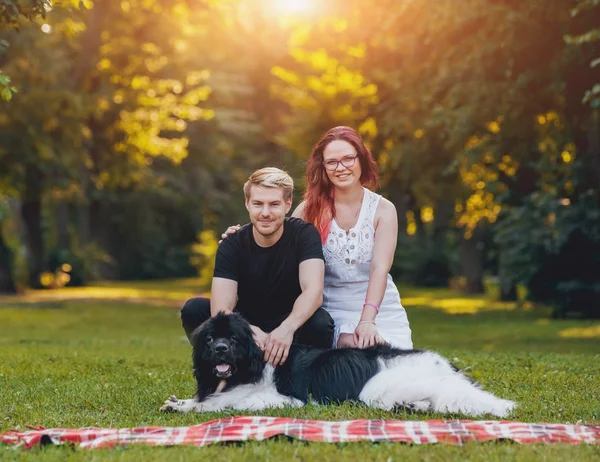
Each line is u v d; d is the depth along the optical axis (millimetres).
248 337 5250
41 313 24125
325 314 5832
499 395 6359
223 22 30547
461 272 40531
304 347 5523
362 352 5414
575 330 17812
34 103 23250
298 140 25562
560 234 19594
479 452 4160
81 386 6895
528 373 7883
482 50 15312
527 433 4504
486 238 36969
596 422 5133
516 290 30094
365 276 6141
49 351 11438
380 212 6160
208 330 5234
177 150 31625
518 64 15461
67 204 40938
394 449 4215
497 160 17547
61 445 4410
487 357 9797
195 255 53219
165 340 15648
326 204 6199
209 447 4309
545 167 19562
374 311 5820
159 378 7543
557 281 20688
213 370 5254
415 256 42375
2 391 6703
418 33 16734
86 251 43219
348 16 20938
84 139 27641
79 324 21391
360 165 6160
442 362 5328
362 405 5211
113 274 47312
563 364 8820
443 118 16828
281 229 5801
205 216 50625
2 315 23031
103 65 27531
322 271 5734
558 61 14852
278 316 5871
